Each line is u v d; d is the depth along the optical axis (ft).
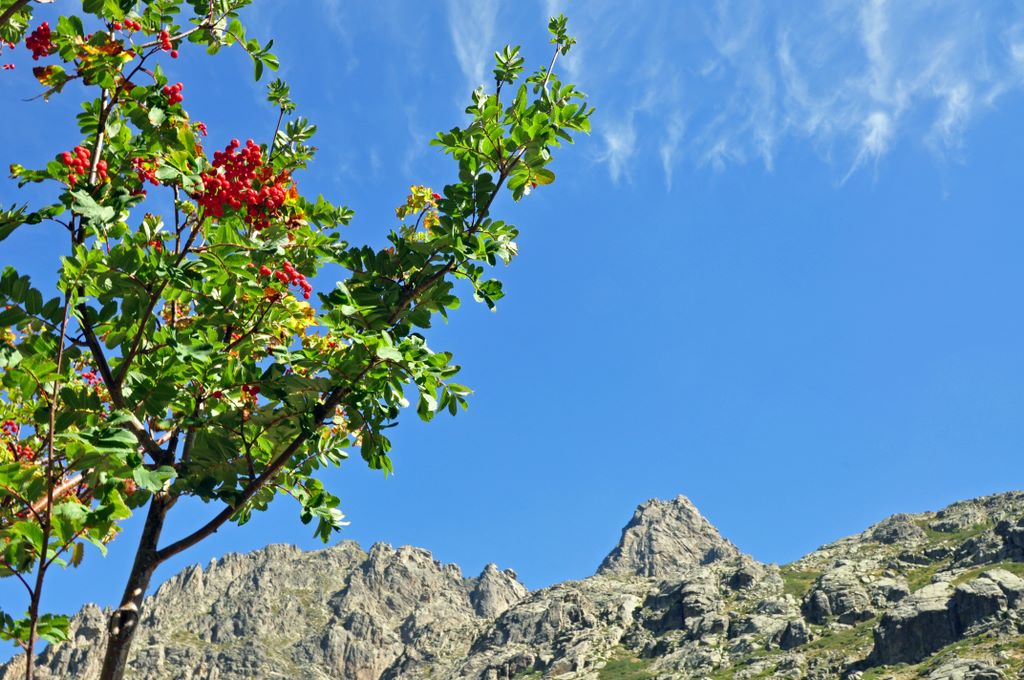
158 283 29.19
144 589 28.66
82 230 30.25
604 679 648.38
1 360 25.52
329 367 30.32
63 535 23.12
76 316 29.17
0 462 33.47
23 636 24.49
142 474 24.86
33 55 30.01
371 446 32.09
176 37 32.35
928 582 574.56
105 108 31.50
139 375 29.63
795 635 579.89
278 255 32.53
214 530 29.81
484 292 33.19
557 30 35.04
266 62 35.63
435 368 31.48
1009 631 432.25
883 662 476.54
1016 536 551.18
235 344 32.86
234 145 30.86
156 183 31.04
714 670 579.89
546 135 33.06
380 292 32.07
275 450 32.42
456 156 33.83
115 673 26.71
